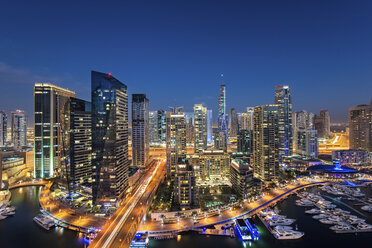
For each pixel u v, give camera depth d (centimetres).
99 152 19975
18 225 16938
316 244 15138
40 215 17862
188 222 17050
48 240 14862
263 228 17038
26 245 14362
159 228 16088
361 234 16388
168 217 17512
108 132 19975
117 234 14788
